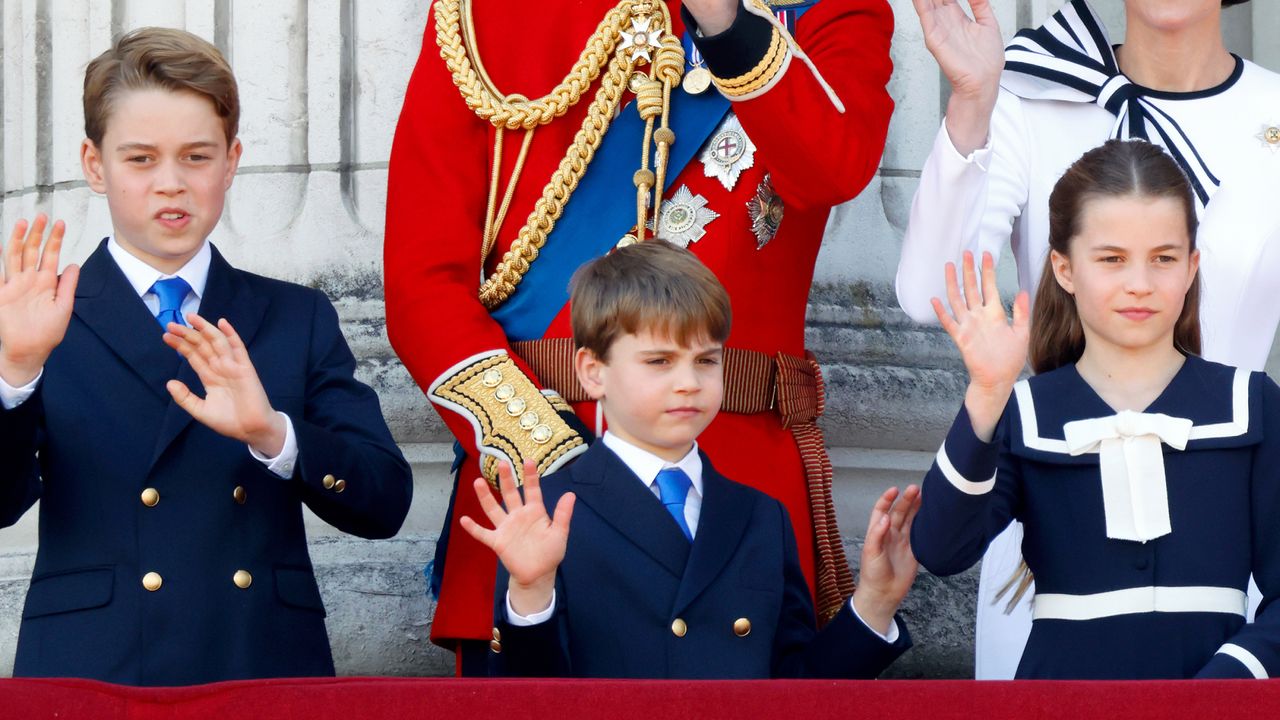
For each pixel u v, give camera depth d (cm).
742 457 1384
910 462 1848
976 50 1386
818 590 1395
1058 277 1317
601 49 1460
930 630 1744
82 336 1331
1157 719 895
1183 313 1318
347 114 1875
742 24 1319
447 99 1501
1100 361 1283
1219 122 1525
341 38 1880
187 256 1379
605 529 1229
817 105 1348
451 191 1480
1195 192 1495
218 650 1273
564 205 1450
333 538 1744
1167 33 1530
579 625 1209
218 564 1291
